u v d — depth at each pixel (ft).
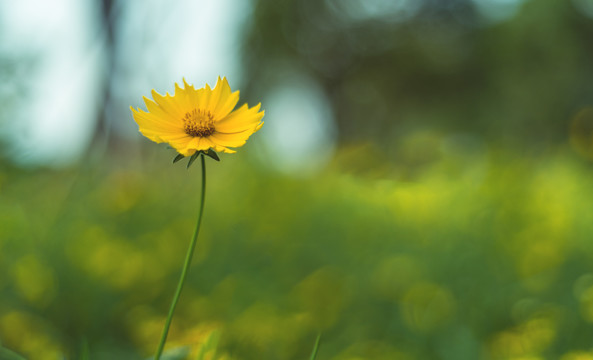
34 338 9.14
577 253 14.46
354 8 76.23
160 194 18.17
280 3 72.33
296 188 19.63
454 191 19.24
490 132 68.49
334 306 11.47
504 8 73.10
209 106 5.08
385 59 77.82
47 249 12.48
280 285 13.04
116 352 9.27
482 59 73.31
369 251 15.26
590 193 20.20
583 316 10.45
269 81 72.69
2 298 10.48
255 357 8.84
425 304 11.50
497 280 12.66
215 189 18.76
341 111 79.20
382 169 23.84
